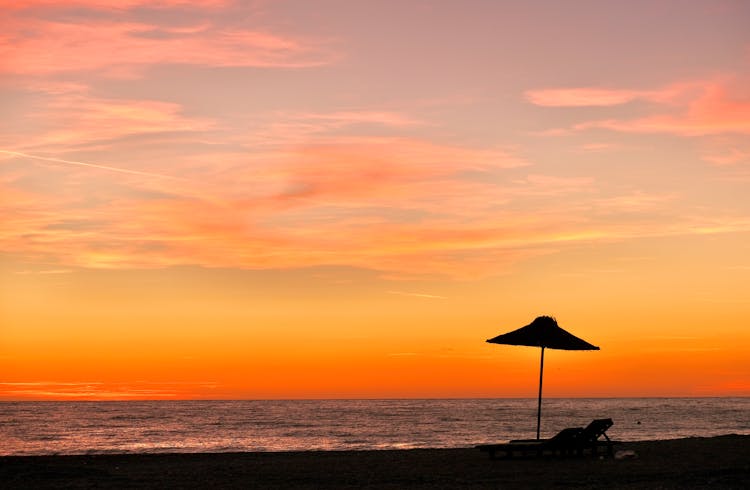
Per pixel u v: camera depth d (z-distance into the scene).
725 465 18.12
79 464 21.42
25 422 96.44
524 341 21.27
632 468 17.80
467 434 61.12
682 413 125.25
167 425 87.75
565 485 15.05
